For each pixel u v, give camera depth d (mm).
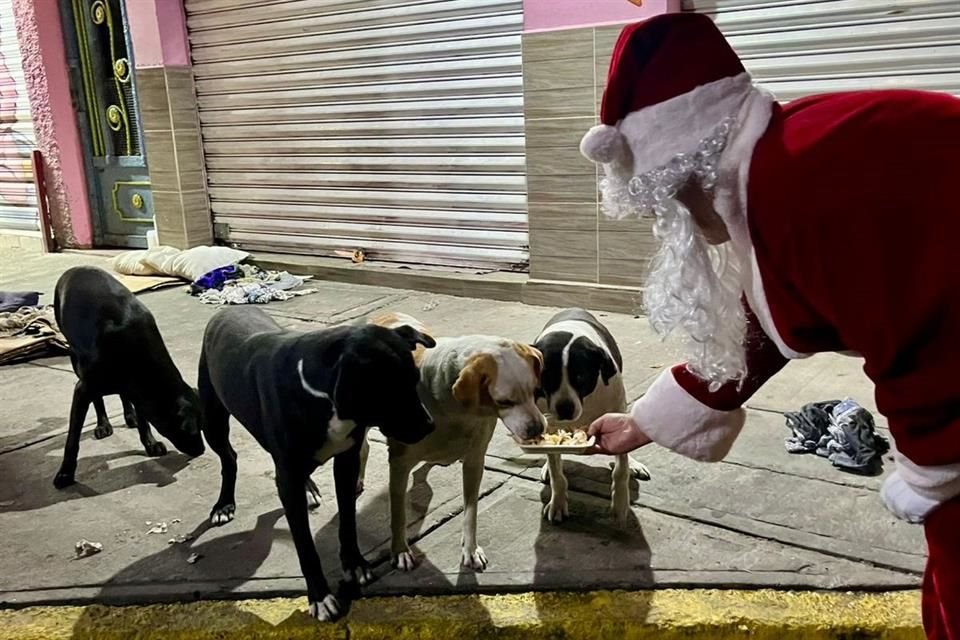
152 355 3168
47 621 2422
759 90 1426
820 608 2305
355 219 6605
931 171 1243
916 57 4324
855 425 3150
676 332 1618
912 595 2342
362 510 2969
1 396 4363
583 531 2750
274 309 5816
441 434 2410
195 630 2344
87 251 8336
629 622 2281
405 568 2553
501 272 5941
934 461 1350
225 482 2932
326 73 6391
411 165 6145
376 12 5992
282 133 6801
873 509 2783
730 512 2818
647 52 1446
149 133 7371
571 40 5008
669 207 1444
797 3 4527
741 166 1379
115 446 3658
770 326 1470
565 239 5367
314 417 2232
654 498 2939
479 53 5598
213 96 7145
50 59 7941
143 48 7133
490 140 5699
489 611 2357
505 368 2217
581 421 2654
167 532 2881
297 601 2461
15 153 8742
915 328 1284
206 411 2840
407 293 6090
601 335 2875
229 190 7312
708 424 1775
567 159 5203
